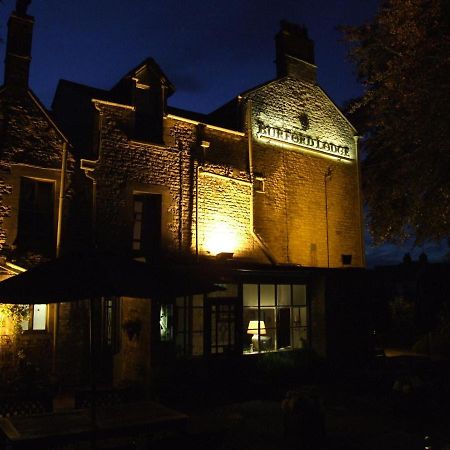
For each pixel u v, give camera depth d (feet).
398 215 39.34
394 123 32.32
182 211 44.50
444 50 27.71
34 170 37.27
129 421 18.19
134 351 36.11
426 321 41.60
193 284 19.88
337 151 58.44
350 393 36.11
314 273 44.73
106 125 41.32
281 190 52.08
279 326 44.01
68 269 17.90
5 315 34.01
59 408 30.78
